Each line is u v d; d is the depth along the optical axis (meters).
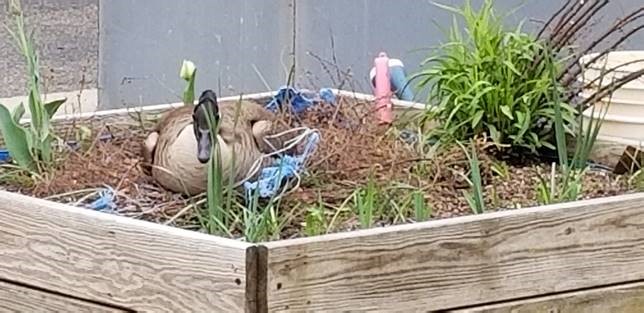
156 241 2.20
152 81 5.02
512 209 2.43
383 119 3.17
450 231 2.25
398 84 3.41
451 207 2.63
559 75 3.04
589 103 2.99
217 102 2.64
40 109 2.82
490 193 2.74
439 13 4.47
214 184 2.40
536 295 2.36
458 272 2.27
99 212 2.31
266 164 2.62
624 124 3.06
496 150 3.06
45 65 5.88
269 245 2.06
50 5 7.02
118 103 5.07
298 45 4.90
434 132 3.06
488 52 3.04
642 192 2.61
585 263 2.40
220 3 4.96
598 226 2.41
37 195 2.63
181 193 2.58
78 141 3.04
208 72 4.99
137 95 5.04
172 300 2.19
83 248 2.31
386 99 3.20
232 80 4.98
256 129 2.64
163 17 5.00
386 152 2.88
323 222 2.43
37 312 2.40
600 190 2.76
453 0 4.44
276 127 2.76
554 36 3.10
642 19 3.99
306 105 3.18
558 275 2.38
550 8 4.18
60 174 2.72
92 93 5.43
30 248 2.39
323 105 3.19
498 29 3.20
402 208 2.51
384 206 2.54
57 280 2.36
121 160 2.83
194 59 4.99
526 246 2.33
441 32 4.32
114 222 2.25
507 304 2.33
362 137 2.91
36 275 2.39
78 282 2.33
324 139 2.87
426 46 4.44
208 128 2.44
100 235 2.28
